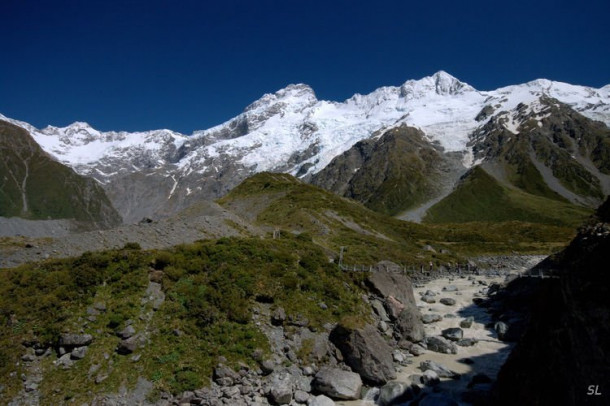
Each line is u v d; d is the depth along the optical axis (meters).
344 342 30.55
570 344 21.27
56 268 32.12
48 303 28.33
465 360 33.16
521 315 43.69
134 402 23.94
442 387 28.09
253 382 26.62
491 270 87.06
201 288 32.47
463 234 146.88
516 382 24.33
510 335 38.12
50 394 23.78
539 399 22.17
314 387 27.28
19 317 27.39
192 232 51.28
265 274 36.22
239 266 36.12
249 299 32.97
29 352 25.70
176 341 28.03
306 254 43.16
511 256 116.81
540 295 26.86
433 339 36.41
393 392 26.28
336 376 27.30
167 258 33.91
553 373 22.00
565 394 20.95
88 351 26.19
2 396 23.22
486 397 25.91
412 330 37.06
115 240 44.47
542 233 172.50
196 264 34.62
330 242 87.12
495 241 144.50
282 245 43.59
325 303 35.91
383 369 28.95
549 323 23.84
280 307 32.81
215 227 55.25
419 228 146.38
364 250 83.69
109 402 23.61
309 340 31.09
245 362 27.64
